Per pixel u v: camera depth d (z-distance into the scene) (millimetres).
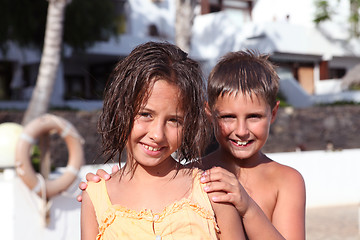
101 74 22172
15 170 5027
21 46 15422
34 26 14531
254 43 20719
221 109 1859
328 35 22797
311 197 8688
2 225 4762
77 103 17641
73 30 15914
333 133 16906
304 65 23562
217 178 1521
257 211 1554
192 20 9836
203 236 1469
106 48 19203
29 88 18656
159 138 1431
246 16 22891
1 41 14984
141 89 1427
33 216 4906
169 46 1534
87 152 11391
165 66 1438
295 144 16281
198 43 19797
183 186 1549
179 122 1469
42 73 9719
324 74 23750
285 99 21000
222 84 1846
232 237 1516
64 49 17016
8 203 4762
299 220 1814
